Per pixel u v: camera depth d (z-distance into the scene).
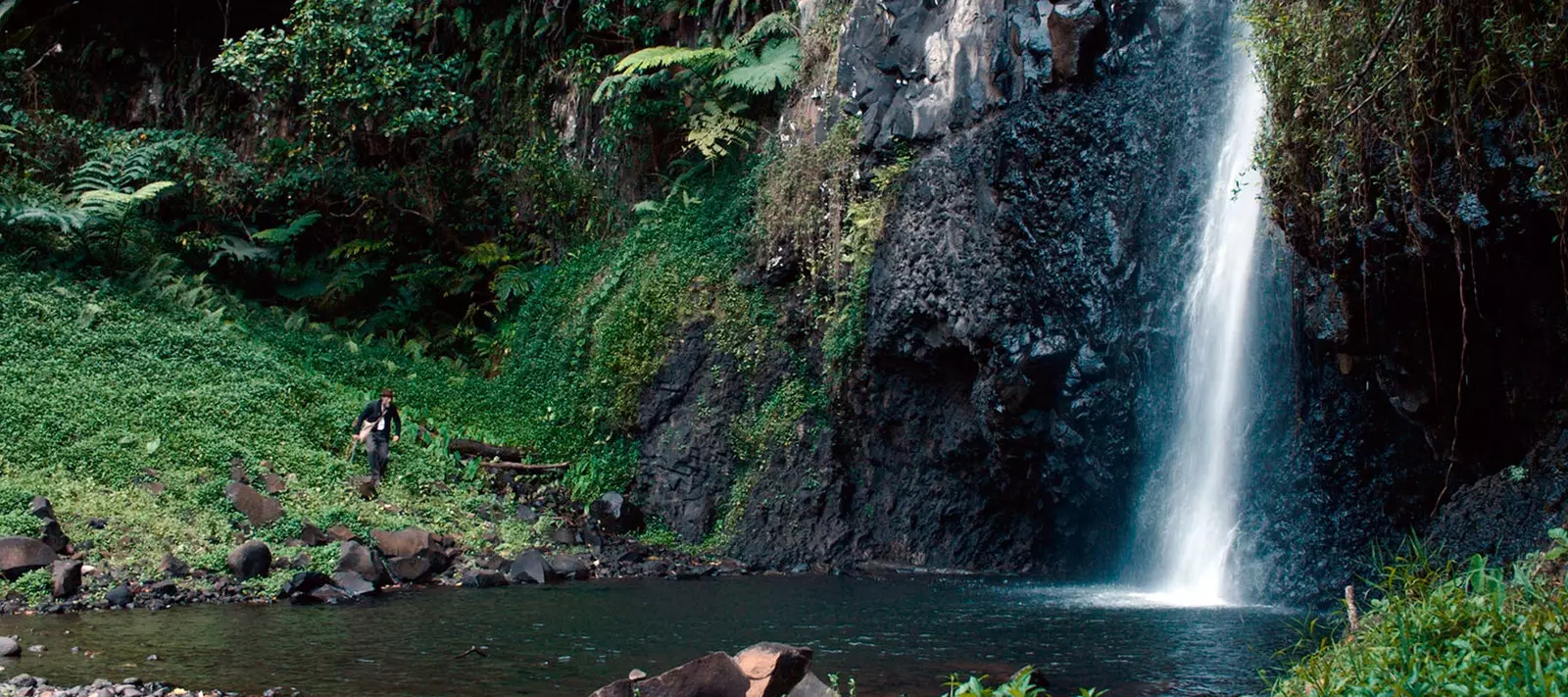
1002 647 8.46
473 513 15.16
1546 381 8.12
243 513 12.95
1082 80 12.91
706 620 9.95
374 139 23.47
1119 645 8.54
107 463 13.26
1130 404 12.22
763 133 18.66
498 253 22.20
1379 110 7.92
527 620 9.88
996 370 13.11
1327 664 4.89
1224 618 9.91
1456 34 7.42
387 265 23.34
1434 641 4.89
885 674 7.45
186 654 8.09
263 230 23.08
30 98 24.09
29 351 15.62
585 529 15.49
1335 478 10.34
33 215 18.47
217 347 17.52
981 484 14.90
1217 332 11.43
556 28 22.58
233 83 25.61
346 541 12.48
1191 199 11.80
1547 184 7.12
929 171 14.20
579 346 18.62
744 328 17.03
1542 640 4.37
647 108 20.12
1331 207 8.23
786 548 15.56
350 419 16.50
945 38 14.48
